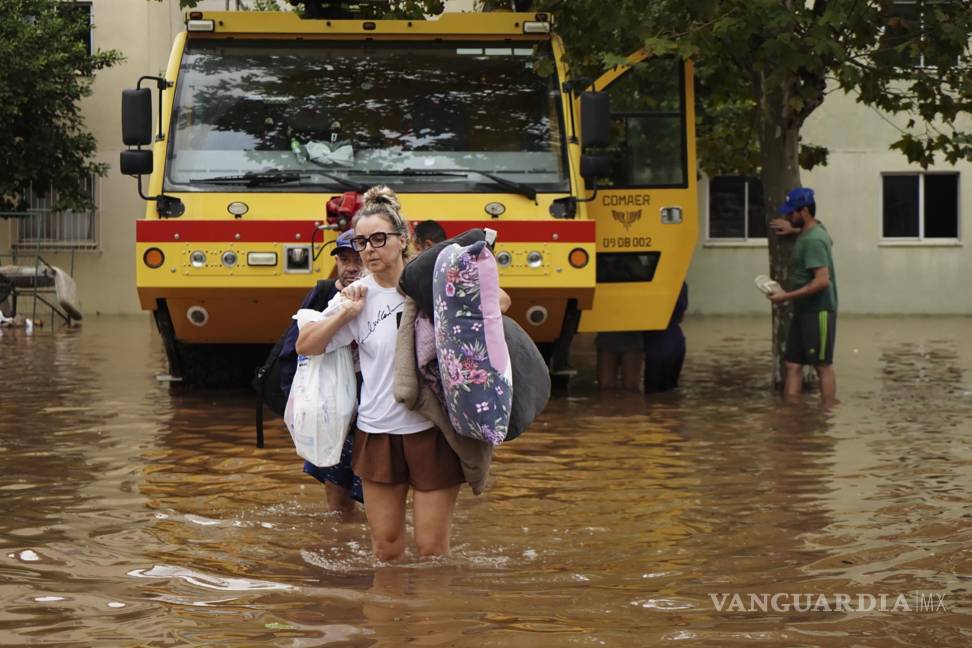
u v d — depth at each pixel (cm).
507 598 554
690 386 1443
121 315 2948
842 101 2975
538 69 1287
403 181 1246
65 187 2830
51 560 623
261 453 952
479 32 1309
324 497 788
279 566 614
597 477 855
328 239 1193
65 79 2780
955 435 1040
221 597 556
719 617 523
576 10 1331
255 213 1217
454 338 579
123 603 546
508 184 1242
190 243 1195
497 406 579
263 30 1299
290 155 1254
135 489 811
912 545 650
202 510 747
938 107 1498
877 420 1135
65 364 1678
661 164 1332
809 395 1344
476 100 1287
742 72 1525
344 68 1293
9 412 1185
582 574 597
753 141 1811
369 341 613
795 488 811
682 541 666
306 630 505
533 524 709
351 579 589
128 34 2931
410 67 1298
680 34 1270
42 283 2562
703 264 2981
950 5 1362
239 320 1230
